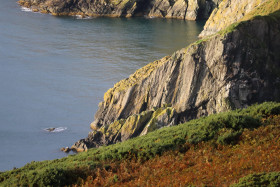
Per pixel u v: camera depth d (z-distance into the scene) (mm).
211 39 90688
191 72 91125
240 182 22000
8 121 98438
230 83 88625
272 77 91812
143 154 30969
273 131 30500
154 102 94625
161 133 36250
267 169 23469
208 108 90000
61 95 116562
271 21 93812
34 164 35844
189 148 30906
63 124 98062
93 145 86375
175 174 26016
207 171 25062
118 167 29719
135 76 99812
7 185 29484
